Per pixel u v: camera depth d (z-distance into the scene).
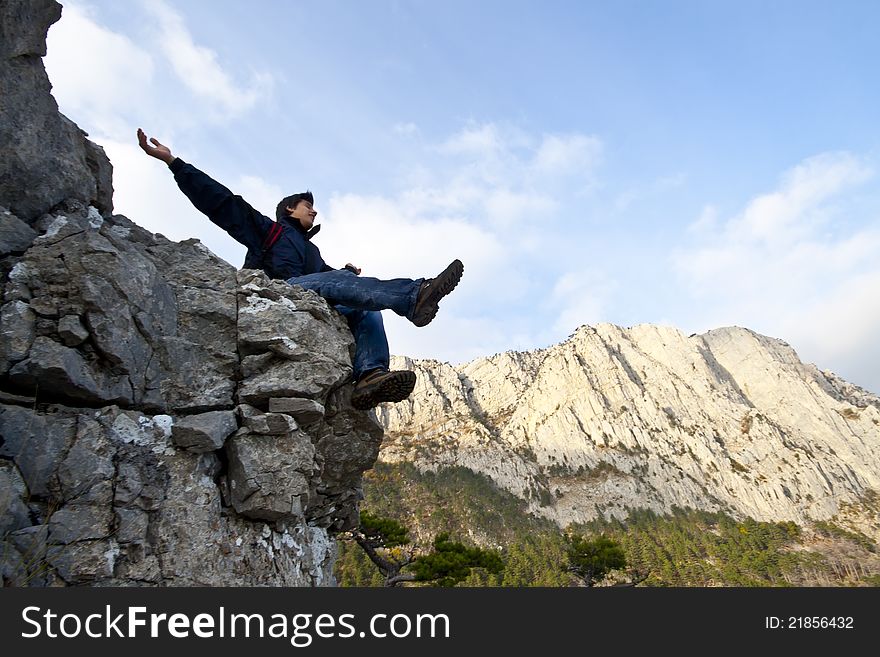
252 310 4.39
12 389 3.33
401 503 166.00
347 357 4.70
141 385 3.73
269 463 3.88
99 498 3.20
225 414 3.91
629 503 165.62
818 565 126.25
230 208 4.89
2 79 3.79
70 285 3.54
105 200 4.61
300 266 5.24
